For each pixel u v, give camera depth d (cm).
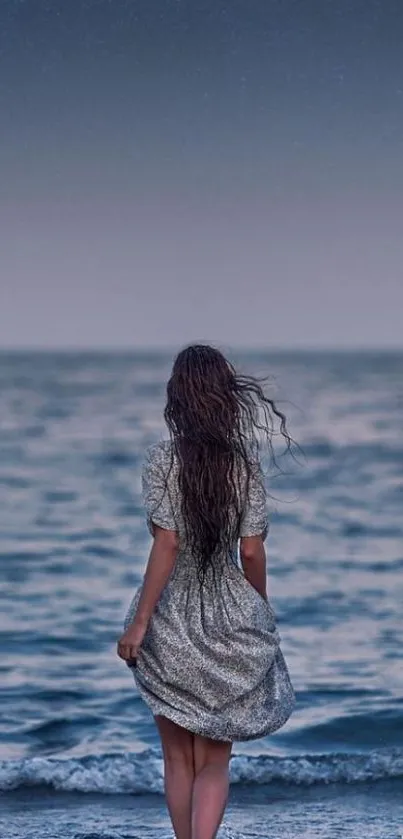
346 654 859
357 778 548
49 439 2981
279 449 2731
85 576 1229
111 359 7019
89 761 560
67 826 485
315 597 1092
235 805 513
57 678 795
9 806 514
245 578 399
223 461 389
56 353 7000
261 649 388
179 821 395
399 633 932
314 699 734
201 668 383
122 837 463
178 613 387
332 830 479
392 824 487
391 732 664
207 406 392
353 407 3931
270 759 563
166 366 6431
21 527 1606
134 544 1455
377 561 1310
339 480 2225
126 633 384
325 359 7156
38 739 654
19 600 1090
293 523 1658
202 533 386
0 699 741
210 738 387
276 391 4316
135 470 2353
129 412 3750
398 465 2464
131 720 693
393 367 6481
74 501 1898
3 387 4912
